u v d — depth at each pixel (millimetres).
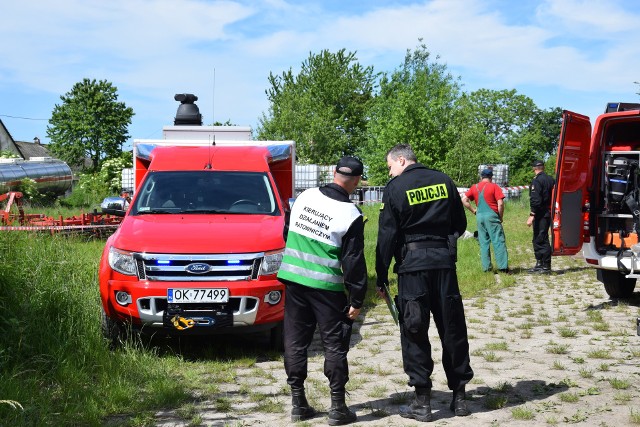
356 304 5047
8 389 5328
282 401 5656
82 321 7105
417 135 42469
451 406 5230
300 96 62844
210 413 5371
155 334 7465
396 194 5113
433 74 58438
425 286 5078
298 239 5148
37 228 9234
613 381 5781
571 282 12188
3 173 34781
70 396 5531
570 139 9594
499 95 88188
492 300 10477
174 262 7062
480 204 13359
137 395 5754
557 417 4996
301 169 35281
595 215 9750
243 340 8180
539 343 7535
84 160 78938
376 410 5344
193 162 9094
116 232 7762
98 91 78812
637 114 9484
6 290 6891
